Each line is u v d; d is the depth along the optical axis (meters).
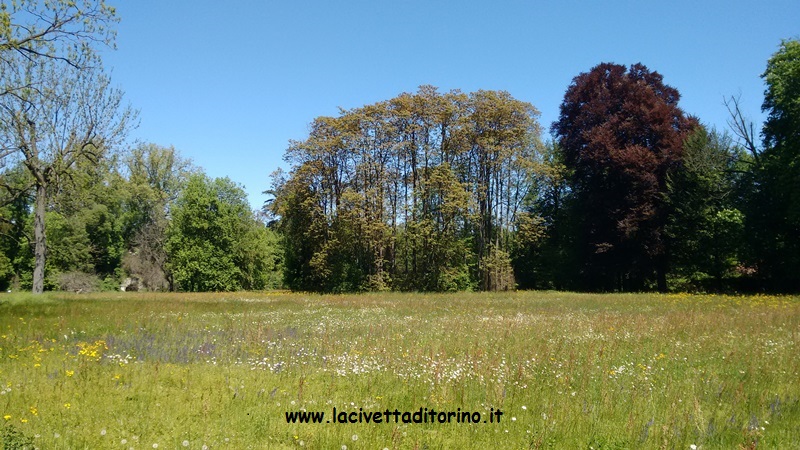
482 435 6.96
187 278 60.31
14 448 5.96
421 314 22.59
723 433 6.91
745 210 38.50
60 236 61.28
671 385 9.09
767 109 37.84
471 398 8.50
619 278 48.53
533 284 54.72
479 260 50.09
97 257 66.06
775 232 37.12
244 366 10.83
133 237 69.06
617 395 8.48
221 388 8.89
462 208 45.38
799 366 10.44
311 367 10.75
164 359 11.64
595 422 7.29
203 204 60.81
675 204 42.06
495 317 20.27
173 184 71.31
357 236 49.28
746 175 40.19
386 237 49.28
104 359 11.23
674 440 6.59
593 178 46.34
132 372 9.93
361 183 50.31
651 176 41.66
